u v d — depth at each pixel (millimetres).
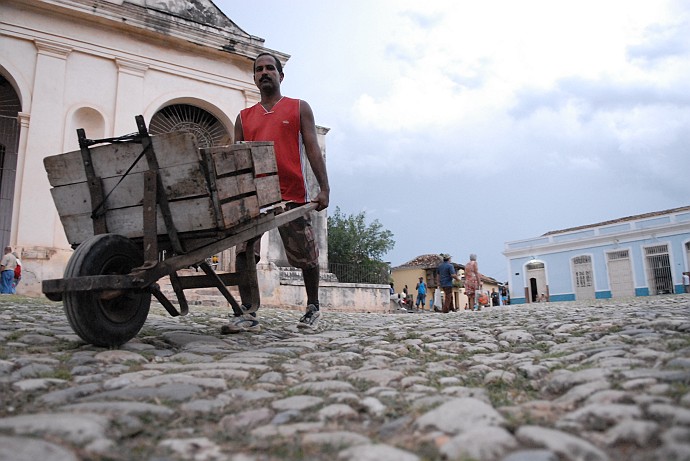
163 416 1769
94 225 3354
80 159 3332
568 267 32469
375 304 15125
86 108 11867
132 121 12320
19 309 5816
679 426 1359
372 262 33344
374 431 1637
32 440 1312
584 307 9164
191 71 13336
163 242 3424
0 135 13266
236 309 4422
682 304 7816
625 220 31500
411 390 2162
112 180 3283
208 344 3609
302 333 4656
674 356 2359
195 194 3104
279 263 14047
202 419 1771
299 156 4547
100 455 1333
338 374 2533
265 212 3781
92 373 2494
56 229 11117
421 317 8328
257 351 3357
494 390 2180
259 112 4613
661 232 28734
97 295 2994
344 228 34688
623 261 30297
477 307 23391
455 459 1288
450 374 2561
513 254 35250
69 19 11766
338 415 1784
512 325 5191
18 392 2066
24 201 10797
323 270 15195
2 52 11031
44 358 2729
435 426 1567
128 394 2027
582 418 1535
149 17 12500
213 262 12906
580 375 2146
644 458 1227
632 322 4340
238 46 13820
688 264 27750
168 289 11281
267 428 1651
